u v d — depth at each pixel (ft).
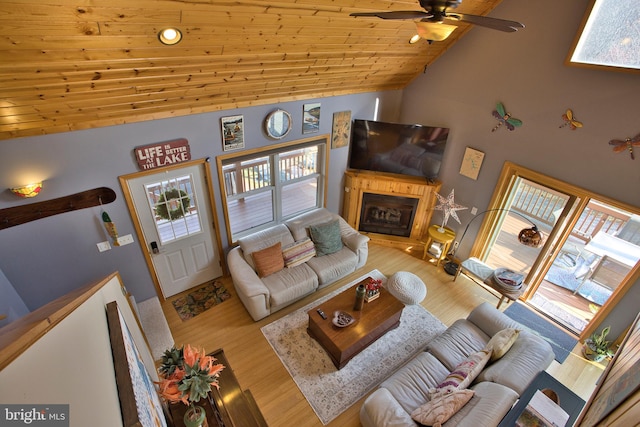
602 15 9.62
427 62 14.71
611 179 10.47
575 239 16.72
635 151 9.78
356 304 11.28
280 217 16.03
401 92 16.90
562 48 10.61
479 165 14.21
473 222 15.29
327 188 16.96
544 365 8.75
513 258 16.71
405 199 16.57
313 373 10.96
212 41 8.20
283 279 13.09
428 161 15.58
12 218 9.36
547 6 10.63
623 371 4.88
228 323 12.67
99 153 10.07
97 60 7.39
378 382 10.77
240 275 12.46
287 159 20.92
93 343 3.23
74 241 10.64
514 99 12.33
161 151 11.07
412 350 11.83
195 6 6.83
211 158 12.42
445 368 9.60
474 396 7.77
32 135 8.86
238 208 19.40
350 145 16.58
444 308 13.78
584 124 10.69
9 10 5.41
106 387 2.90
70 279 11.00
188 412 5.03
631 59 9.40
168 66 8.57
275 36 8.99
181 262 13.56
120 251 11.72
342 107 15.33
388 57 13.03
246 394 6.05
